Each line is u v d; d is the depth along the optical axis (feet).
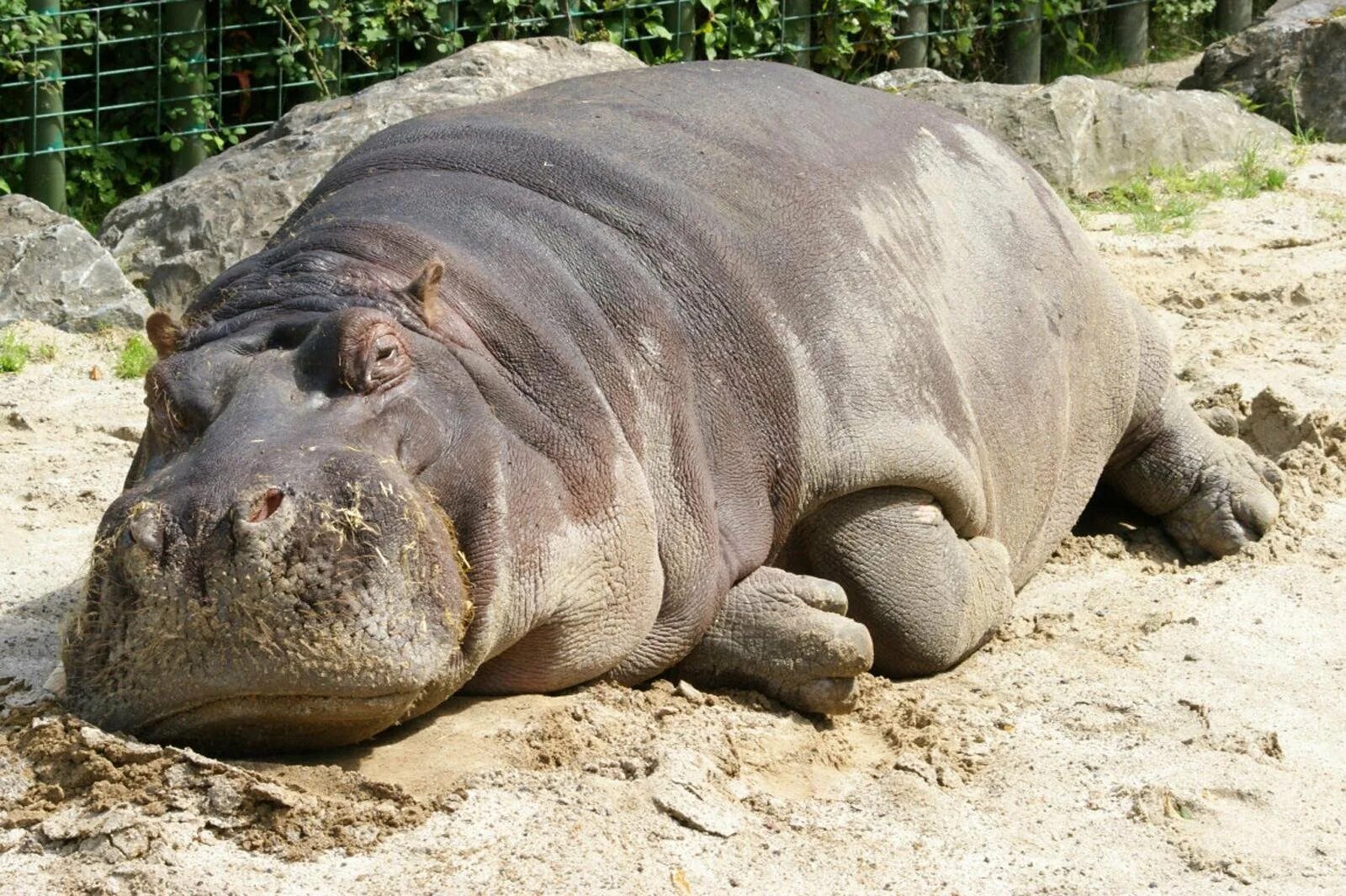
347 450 16.21
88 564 16.52
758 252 21.06
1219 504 27.25
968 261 24.06
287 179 39.78
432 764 17.39
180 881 15.30
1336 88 56.59
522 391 18.33
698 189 21.31
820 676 20.01
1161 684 21.52
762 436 20.48
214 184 39.96
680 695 20.07
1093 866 16.93
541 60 45.27
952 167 25.03
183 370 17.15
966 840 17.35
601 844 16.31
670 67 24.77
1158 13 70.23
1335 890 16.63
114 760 16.38
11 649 21.70
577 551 18.20
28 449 30.30
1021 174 26.37
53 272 37.76
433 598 16.31
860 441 21.11
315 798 16.30
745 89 23.72
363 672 15.81
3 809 16.31
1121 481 28.37
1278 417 30.17
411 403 17.07
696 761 17.75
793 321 20.95
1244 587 25.04
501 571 17.26
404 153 21.38
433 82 43.16
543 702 18.89
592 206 20.52
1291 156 53.26
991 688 21.62
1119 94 51.34
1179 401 28.37
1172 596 24.98
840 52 59.82
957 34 64.28
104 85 51.13
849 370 21.24
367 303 17.79
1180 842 17.44
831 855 16.80
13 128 49.47
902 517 21.72
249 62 52.44
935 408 22.12
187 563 15.66
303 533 15.58
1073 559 27.07
